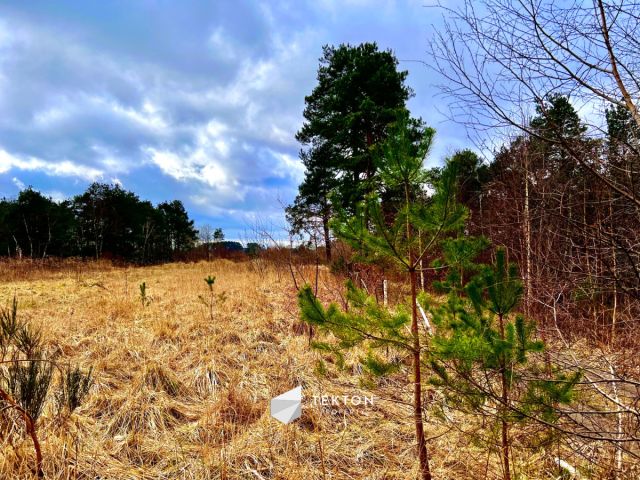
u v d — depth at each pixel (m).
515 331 2.32
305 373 4.69
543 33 1.98
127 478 2.76
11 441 2.82
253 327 6.15
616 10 1.88
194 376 4.42
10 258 16.48
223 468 2.87
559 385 2.15
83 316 6.28
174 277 12.41
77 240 25.14
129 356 4.71
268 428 3.50
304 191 15.59
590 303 3.60
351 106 13.42
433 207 2.32
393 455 3.27
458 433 3.34
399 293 4.88
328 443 3.41
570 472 2.67
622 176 2.29
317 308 2.34
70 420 3.23
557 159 3.20
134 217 27.28
